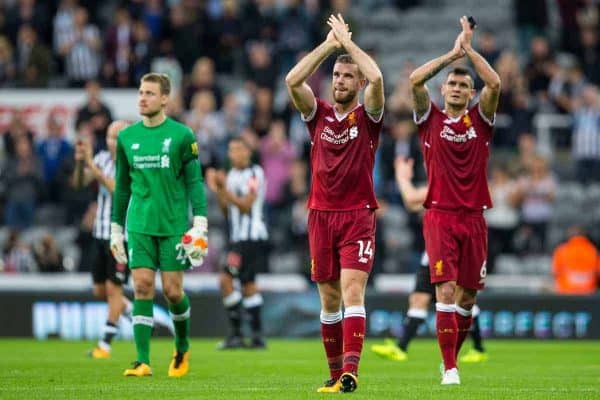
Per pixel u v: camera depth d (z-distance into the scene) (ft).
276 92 231.71
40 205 212.23
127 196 95.66
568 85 230.07
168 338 164.55
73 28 235.20
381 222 182.09
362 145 82.43
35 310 165.58
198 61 238.48
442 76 214.90
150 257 93.91
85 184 128.67
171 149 93.35
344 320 81.20
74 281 173.88
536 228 200.64
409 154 204.44
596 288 182.39
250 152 142.61
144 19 240.32
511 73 222.28
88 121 197.16
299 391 82.53
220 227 209.77
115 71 226.58
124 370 103.71
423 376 101.96
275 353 135.54
